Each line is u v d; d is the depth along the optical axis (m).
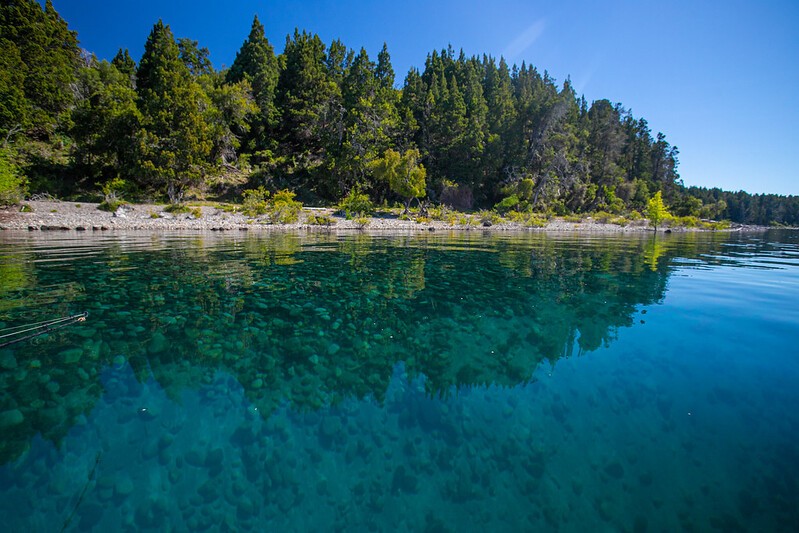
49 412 3.32
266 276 9.10
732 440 2.98
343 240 18.55
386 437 3.15
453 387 3.93
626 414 3.37
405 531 2.30
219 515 2.38
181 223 22.77
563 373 4.17
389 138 40.62
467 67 56.00
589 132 54.66
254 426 3.24
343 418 3.39
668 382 3.88
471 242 19.16
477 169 45.12
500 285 8.48
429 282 8.79
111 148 29.30
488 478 2.71
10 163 23.45
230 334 5.29
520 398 3.70
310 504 2.49
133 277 8.61
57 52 36.25
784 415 3.27
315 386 3.93
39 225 18.27
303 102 41.69
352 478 2.71
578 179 48.84
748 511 2.36
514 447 3.02
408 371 4.29
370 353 4.76
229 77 47.28
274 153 41.75
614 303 6.95
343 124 38.97
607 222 43.44
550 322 5.90
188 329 5.40
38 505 2.38
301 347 4.91
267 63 45.34
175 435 3.09
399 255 13.36
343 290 7.89
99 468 2.71
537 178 48.53
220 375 4.10
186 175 28.94
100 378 3.94
